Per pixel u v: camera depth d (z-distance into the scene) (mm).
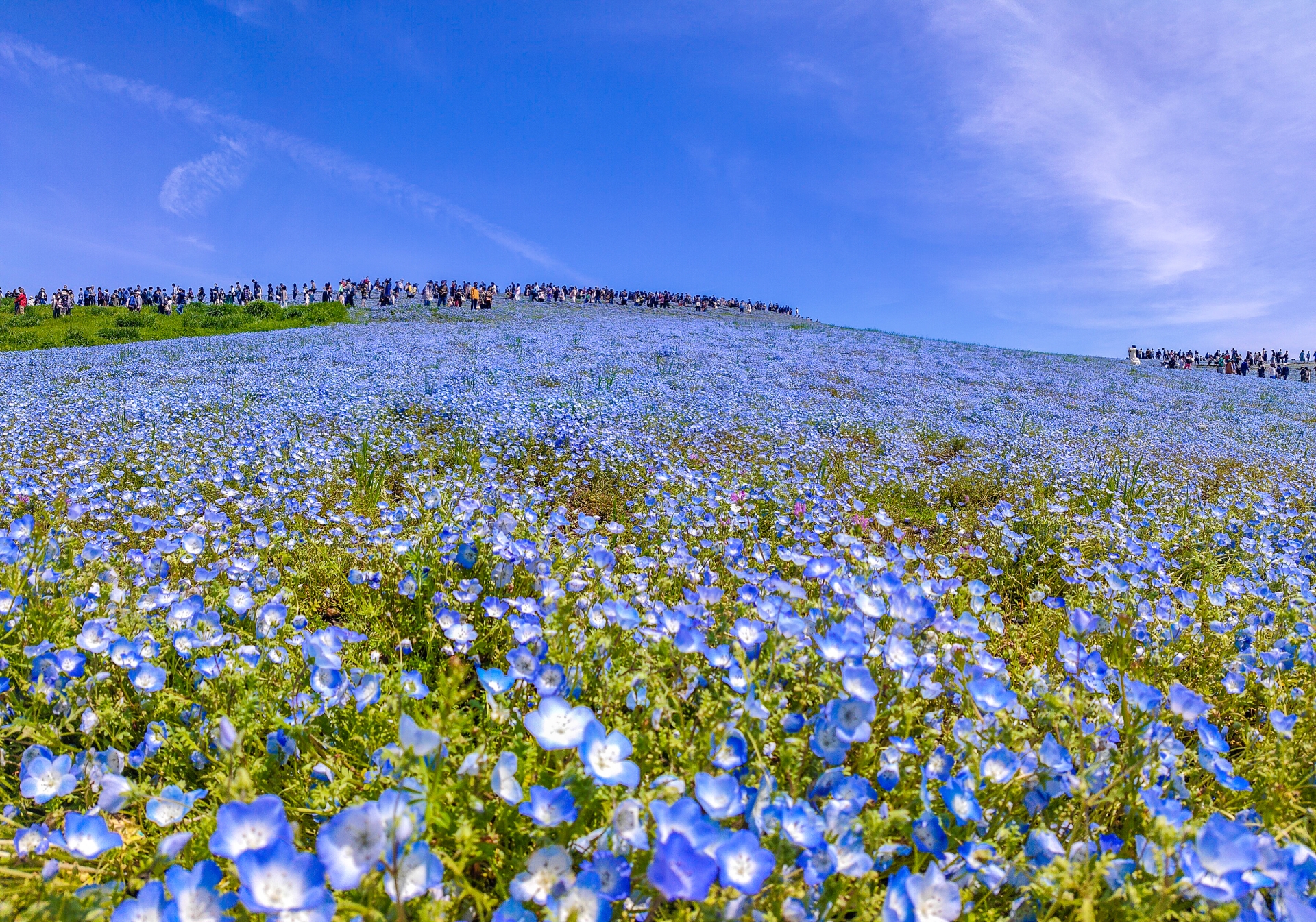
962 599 3717
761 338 30953
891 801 1871
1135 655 3340
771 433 11211
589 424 10336
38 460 7656
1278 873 1488
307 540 4457
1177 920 1455
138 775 1998
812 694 1994
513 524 3781
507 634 2988
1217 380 32625
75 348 22938
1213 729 2148
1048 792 1817
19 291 34438
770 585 2982
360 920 1282
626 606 2500
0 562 2785
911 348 32031
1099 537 5906
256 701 1996
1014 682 3020
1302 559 6094
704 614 2721
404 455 8203
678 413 12172
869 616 2482
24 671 2256
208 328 29375
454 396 12406
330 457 7543
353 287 42906
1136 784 1830
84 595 2871
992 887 1547
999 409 17219
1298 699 2924
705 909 1259
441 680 1803
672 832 1271
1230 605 4488
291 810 1747
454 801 1562
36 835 1631
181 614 2650
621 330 30109
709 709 1752
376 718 2006
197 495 5770
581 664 2145
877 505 7211
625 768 1458
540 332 27734
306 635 2373
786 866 1405
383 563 3703
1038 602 4273
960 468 9844
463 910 1424
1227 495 9453
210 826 1631
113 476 6984
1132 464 11172
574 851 1484
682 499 5816
